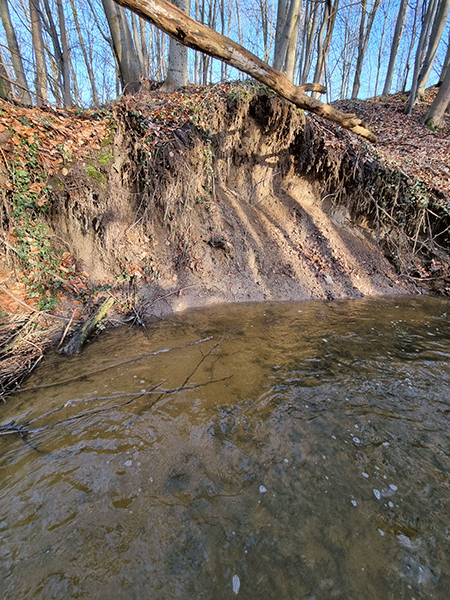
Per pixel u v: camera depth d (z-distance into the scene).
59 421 2.40
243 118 6.21
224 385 2.89
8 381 2.90
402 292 6.27
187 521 1.67
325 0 5.25
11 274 4.08
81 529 1.62
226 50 2.87
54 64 11.57
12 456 2.09
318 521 1.70
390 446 2.22
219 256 5.79
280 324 4.41
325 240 6.67
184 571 1.45
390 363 3.38
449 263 6.52
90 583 1.38
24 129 4.14
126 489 1.86
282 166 6.94
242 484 1.91
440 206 6.55
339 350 3.65
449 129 10.59
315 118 6.79
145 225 5.35
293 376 3.07
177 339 3.84
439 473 2.02
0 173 4.02
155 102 6.15
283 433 2.32
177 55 7.83
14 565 1.46
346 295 5.90
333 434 2.32
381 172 6.72
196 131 5.72
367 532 1.65
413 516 1.74
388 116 11.77
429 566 1.50
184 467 2.01
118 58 8.72
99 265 4.91
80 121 4.99
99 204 4.96
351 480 1.95
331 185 6.99
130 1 2.28
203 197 5.93
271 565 1.48
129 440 2.22
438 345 3.89
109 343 3.72
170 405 2.60
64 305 4.30
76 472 1.97
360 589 1.40
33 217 4.38
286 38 7.52
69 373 3.06
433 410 2.62
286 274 5.97
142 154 5.19
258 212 6.70
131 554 1.51
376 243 6.97
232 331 4.11
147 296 4.90
